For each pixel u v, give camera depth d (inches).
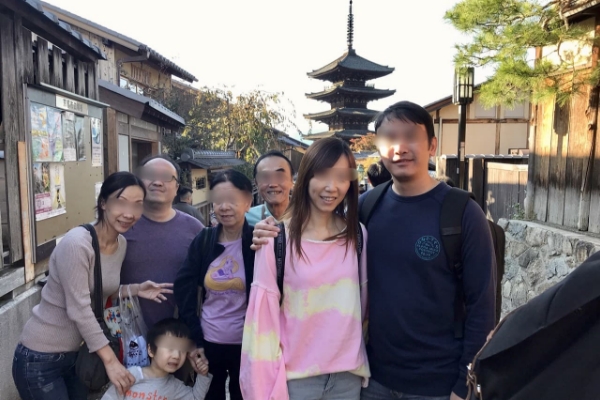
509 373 46.9
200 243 94.4
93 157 204.1
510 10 155.5
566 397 42.3
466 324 69.2
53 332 85.4
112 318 91.6
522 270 190.9
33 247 149.2
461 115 300.7
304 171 73.6
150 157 109.2
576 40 157.5
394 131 72.7
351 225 75.5
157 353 87.8
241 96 546.9
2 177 135.5
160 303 101.9
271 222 77.9
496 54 160.6
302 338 71.7
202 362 90.7
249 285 90.1
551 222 185.5
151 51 408.2
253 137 535.8
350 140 1100.5
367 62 1174.3
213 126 530.0
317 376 72.3
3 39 133.2
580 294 41.4
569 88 155.6
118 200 86.3
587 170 163.0
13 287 134.7
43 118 156.0
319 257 73.2
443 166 313.4
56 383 87.0
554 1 157.1
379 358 74.6
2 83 132.7
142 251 102.3
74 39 178.5
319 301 71.9
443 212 70.7
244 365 70.3
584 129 165.8
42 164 155.7
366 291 76.9
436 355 70.2
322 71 1182.3
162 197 104.3
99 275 86.7
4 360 126.2
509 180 237.3
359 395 76.7
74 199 182.7
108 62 395.5
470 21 159.9
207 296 93.4
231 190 90.0
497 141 641.0
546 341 43.8
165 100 504.4
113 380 84.0
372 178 130.2
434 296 70.2
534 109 198.7
